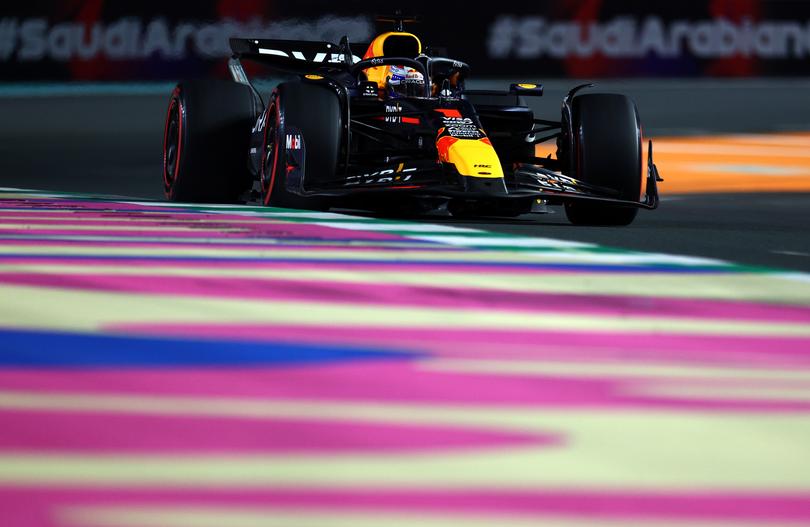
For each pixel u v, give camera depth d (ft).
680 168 135.74
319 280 49.14
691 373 34.58
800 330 41.57
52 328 38.24
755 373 34.88
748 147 161.17
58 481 23.77
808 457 26.48
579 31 268.62
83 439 26.43
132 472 24.36
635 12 271.69
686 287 49.98
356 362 34.55
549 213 89.92
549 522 22.07
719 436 27.96
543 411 29.78
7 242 60.54
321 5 235.40
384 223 72.33
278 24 236.02
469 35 262.47
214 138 85.10
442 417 28.94
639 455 26.30
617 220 78.84
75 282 47.52
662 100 232.12
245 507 22.49
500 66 264.93
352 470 24.80
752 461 26.08
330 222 71.82
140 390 30.68
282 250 58.49
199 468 24.67
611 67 271.69
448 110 74.84
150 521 21.67
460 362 34.96
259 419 28.30
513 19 264.93
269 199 77.20
